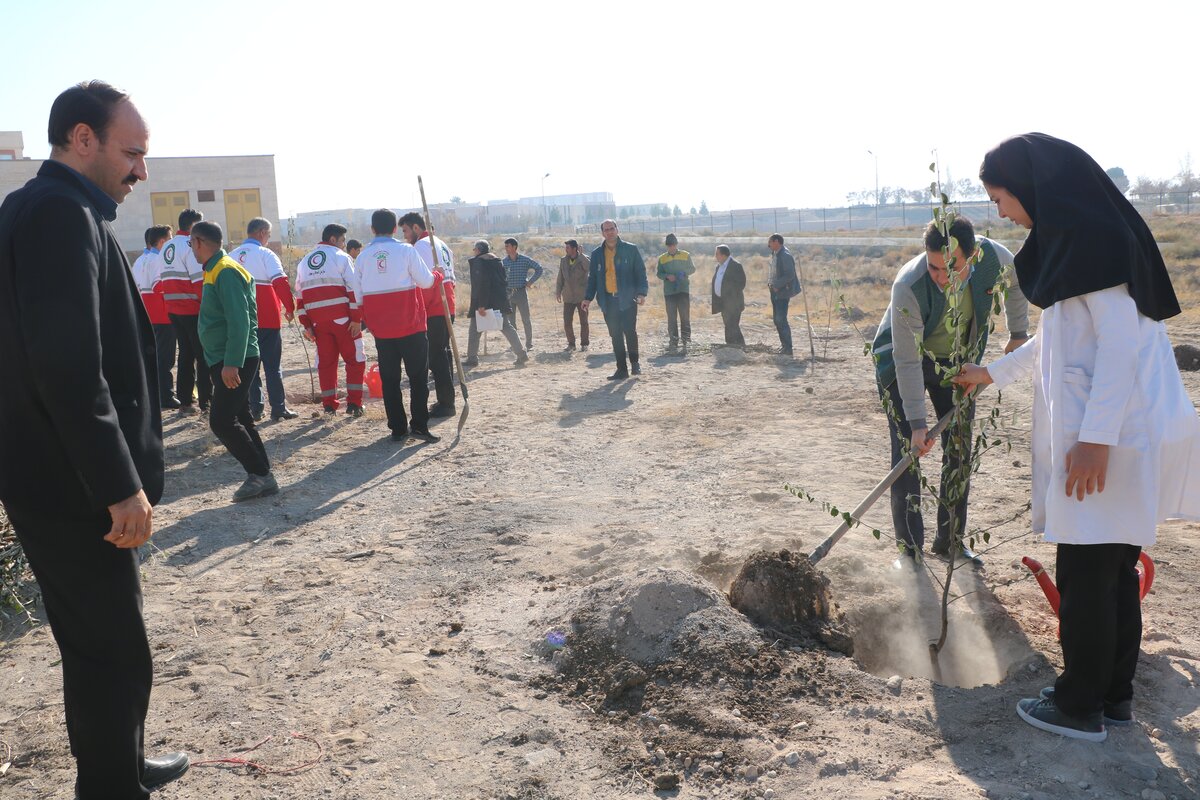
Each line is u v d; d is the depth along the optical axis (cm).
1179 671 347
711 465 728
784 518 573
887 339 494
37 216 233
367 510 633
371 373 1091
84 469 230
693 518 584
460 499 654
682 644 359
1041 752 292
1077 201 277
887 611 432
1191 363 1065
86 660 254
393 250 810
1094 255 270
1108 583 288
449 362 969
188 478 730
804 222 10062
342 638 418
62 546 246
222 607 461
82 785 260
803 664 351
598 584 418
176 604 467
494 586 478
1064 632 297
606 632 378
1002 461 704
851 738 306
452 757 314
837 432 836
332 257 948
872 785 280
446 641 410
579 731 326
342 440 856
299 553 546
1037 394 304
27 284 229
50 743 336
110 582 252
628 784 294
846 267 3759
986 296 437
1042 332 295
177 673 388
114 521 235
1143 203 7600
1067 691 300
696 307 2278
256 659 400
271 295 937
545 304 2555
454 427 915
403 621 437
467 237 8806
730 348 1414
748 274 3491
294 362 1441
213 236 641
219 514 629
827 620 389
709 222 10638
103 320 252
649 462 750
